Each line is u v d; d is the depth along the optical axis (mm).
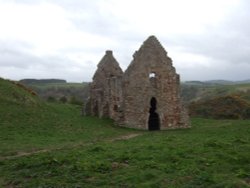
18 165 21484
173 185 16578
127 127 45094
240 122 46844
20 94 51562
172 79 46594
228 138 29016
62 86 165125
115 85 49344
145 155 22312
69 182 17969
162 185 16672
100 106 51250
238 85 140500
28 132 35969
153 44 46406
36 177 19125
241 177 17406
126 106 45406
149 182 17125
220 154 21625
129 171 19031
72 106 64250
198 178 17156
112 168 19859
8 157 25266
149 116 46844
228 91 125812
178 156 21797
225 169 18812
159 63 46344
